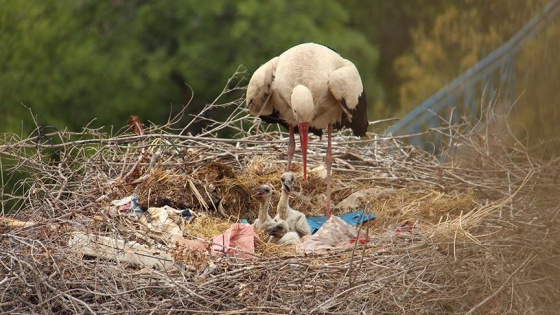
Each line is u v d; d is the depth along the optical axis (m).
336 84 13.02
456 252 10.76
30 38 25.09
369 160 14.49
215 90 24.95
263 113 13.56
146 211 12.45
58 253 10.66
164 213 12.23
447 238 11.14
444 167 13.89
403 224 12.58
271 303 10.23
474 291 10.38
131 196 12.61
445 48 22.94
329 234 12.16
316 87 13.05
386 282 10.36
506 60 16.84
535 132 15.02
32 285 10.44
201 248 11.45
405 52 30.05
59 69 24.81
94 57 24.92
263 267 10.66
